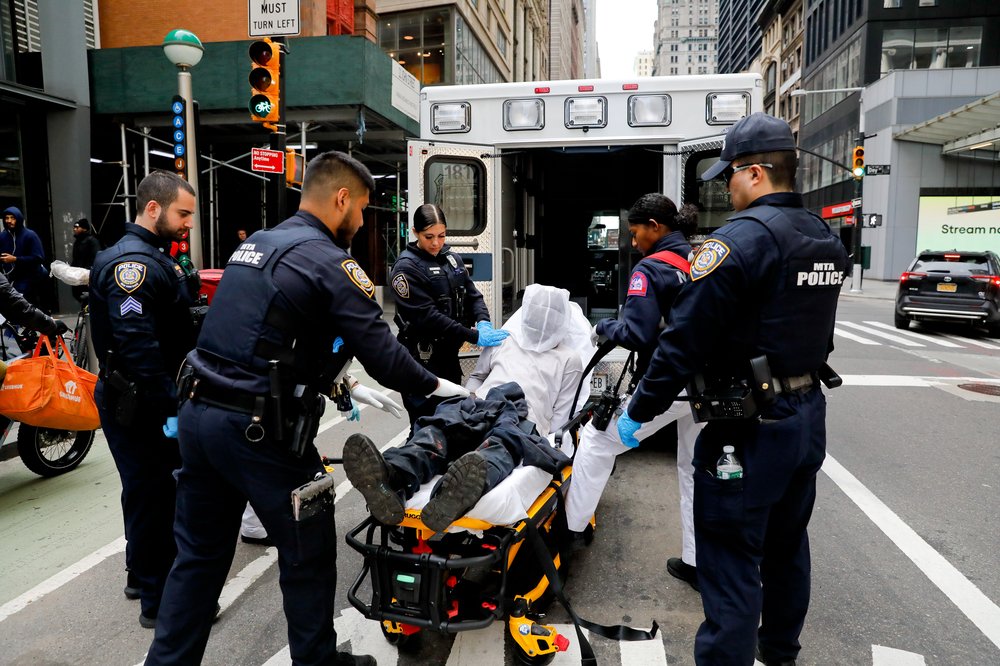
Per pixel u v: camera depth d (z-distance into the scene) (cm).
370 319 208
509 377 352
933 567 342
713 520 216
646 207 301
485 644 276
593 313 827
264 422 201
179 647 215
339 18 1670
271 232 216
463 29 2119
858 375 863
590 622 280
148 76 1218
